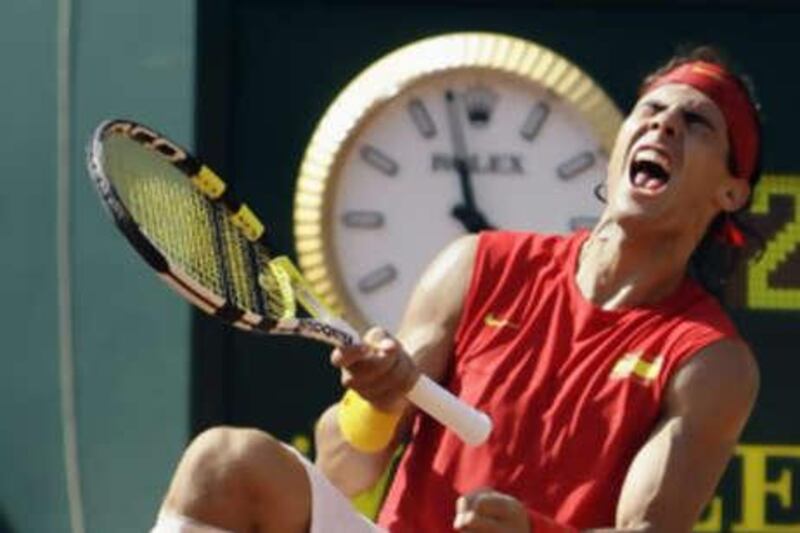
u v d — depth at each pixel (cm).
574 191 2011
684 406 1235
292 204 2034
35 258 2056
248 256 1255
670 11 2059
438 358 1286
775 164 2067
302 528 1164
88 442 2050
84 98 2045
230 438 1155
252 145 2034
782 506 2061
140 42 2034
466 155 2009
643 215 1263
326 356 2033
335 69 2039
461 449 1257
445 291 1298
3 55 2058
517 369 1263
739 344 1258
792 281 2061
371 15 2039
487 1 2048
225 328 2028
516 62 2003
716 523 2059
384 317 2009
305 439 2034
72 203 2048
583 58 2056
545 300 1279
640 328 1259
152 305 2033
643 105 1285
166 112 2028
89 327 2045
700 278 1351
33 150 2053
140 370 2036
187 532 1141
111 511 2048
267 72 2034
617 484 1236
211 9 2023
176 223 1236
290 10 2039
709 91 1278
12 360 2059
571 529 1178
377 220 2009
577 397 1248
